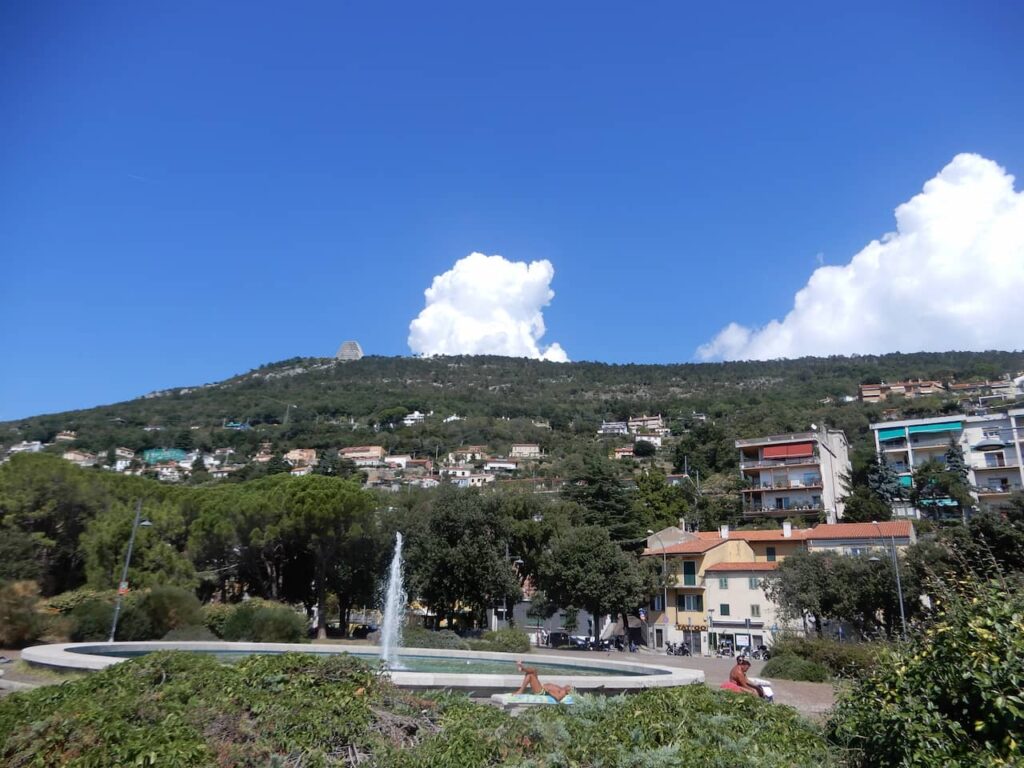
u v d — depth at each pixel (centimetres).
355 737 679
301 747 644
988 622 615
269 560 4834
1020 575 737
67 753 580
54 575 3941
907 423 7994
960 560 837
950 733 586
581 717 759
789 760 604
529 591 7438
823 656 3325
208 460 15762
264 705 703
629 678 1398
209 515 4369
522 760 603
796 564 4644
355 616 7200
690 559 5697
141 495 4597
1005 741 537
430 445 17588
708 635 5400
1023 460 7256
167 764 555
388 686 825
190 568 3978
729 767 571
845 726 683
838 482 8219
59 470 3928
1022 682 555
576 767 588
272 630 3186
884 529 5238
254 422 19088
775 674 3238
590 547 5450
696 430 11038
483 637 3978
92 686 769
